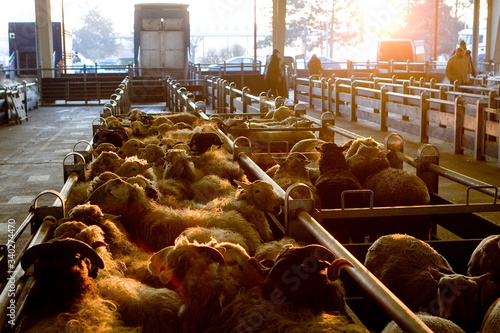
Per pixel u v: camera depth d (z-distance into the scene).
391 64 33.81
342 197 5.25
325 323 3.24
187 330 3.39
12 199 10.06
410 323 2.83
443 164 12.91
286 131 10.30
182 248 3.46
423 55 42.19
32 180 11.54
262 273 3.53
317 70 30.91
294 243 4.52
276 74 25.53
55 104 29.34
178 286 3.44
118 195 5.02
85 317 3.30
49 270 3.47
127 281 3.75
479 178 11.45
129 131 10.12
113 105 13.23
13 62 33.78
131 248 4.54
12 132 18.66
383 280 4.48
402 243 4.62
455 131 14.15
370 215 5.26
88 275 3.56
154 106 26.70
